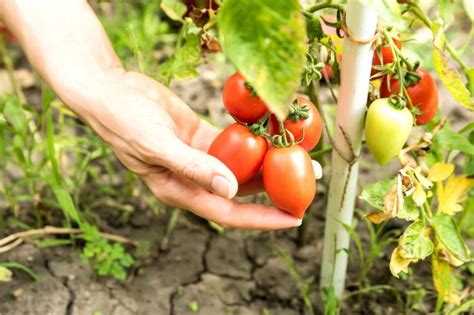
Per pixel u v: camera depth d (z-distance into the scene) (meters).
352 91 0.94
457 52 1.03
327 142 1.25
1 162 1.30
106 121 0.94
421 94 0.94
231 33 0.72
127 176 1.24
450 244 0.95
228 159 0.89
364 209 1.24
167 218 1.24
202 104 1.42
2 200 1.25
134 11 1.64
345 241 1.07
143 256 1.18
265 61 0.71
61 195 1.09
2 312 1.09
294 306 1.14
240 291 1.16
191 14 0.99
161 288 1.15
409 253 0.94
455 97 0.91
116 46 1.31
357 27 0.90
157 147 0.91
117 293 1.14
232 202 0.95
